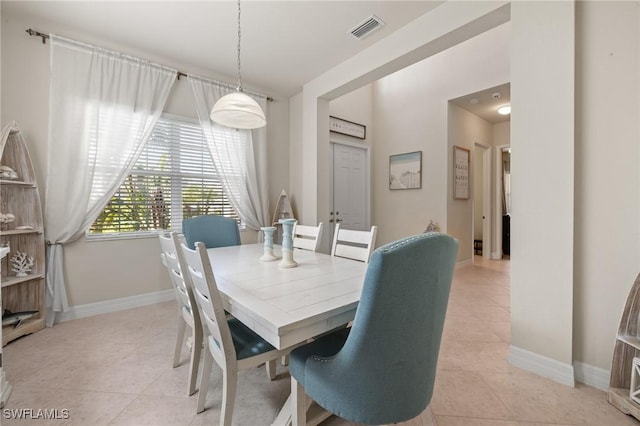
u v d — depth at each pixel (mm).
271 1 2232
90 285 2684
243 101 1998
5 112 2311
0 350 1524
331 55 3041
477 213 6090
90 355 1954
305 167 3807
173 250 1520
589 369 1619
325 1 2234
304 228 2482
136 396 1536
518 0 1794
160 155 3113
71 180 2527
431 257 861
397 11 2352
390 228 5062
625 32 1496
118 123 2752
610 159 1546
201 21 2473
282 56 3068
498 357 1928
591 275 1611
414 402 944
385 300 817
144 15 2383
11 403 1473
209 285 1131
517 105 1795
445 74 4309
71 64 2537
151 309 2848
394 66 2789
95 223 2752
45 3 2215
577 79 1628
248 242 3807
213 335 1294
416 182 4680
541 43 1696
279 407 1468
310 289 1282
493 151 5410
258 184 3855
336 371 931
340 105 4746
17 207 2328
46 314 2420
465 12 2104
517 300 1816
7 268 2287
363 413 906
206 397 1487
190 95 3301
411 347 897
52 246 2455
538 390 1579
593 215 1599
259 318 1000
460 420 1366
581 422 1348
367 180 5219
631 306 1445
